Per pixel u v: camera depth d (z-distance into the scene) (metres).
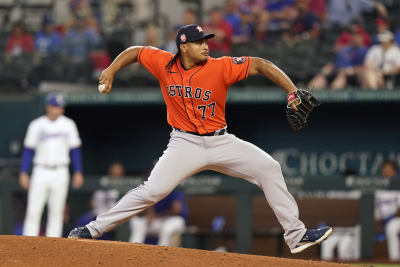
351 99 41.06
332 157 46.50
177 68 18.47
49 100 34.00
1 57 48.66
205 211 38.53
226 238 37.84
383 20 44.03
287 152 46.88
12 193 36.81
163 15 51.56
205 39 18.28
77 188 36.78
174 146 18.70
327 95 41.25
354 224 36.84
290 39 45.41
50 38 49.31
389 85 41.84
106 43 47.72
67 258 16.22
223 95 18.52
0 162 43.31
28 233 33.56
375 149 46.06
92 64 46.88
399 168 45.53
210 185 36.19
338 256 37.00
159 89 42.50
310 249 37.31
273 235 37.59
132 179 36.75
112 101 42.66
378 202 36.06
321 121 46.53
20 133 44.81
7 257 16.08
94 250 16.91
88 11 52.47
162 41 48.72
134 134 48.38
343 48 42.91
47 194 33.88
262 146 47.06
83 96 42.94
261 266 16.92
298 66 43.62
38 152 33.91
